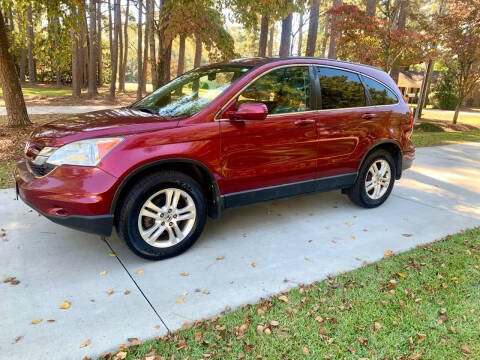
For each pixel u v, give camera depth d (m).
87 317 2.45
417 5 24.81
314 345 2.25
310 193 4.15
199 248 3.54
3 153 6.94
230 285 2.91
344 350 2.21
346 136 4.17
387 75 4.75
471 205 5.12
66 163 2.81
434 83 35.97
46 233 3.68
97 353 2.13
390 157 4.77
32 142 3.18
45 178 2.83
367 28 11.21
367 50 11.47
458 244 3.76
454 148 10.01
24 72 33.28
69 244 3.48
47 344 2.18
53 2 8.68
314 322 2.46
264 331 2.36
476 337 2.35
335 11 11.48
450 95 32.28
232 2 10.98
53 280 2.87
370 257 3.45
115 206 2.89
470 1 12.51
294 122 3.71
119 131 2.93
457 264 3.31
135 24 36.38
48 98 21.62
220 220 4.27
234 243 3.67
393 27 12.76
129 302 2.64
